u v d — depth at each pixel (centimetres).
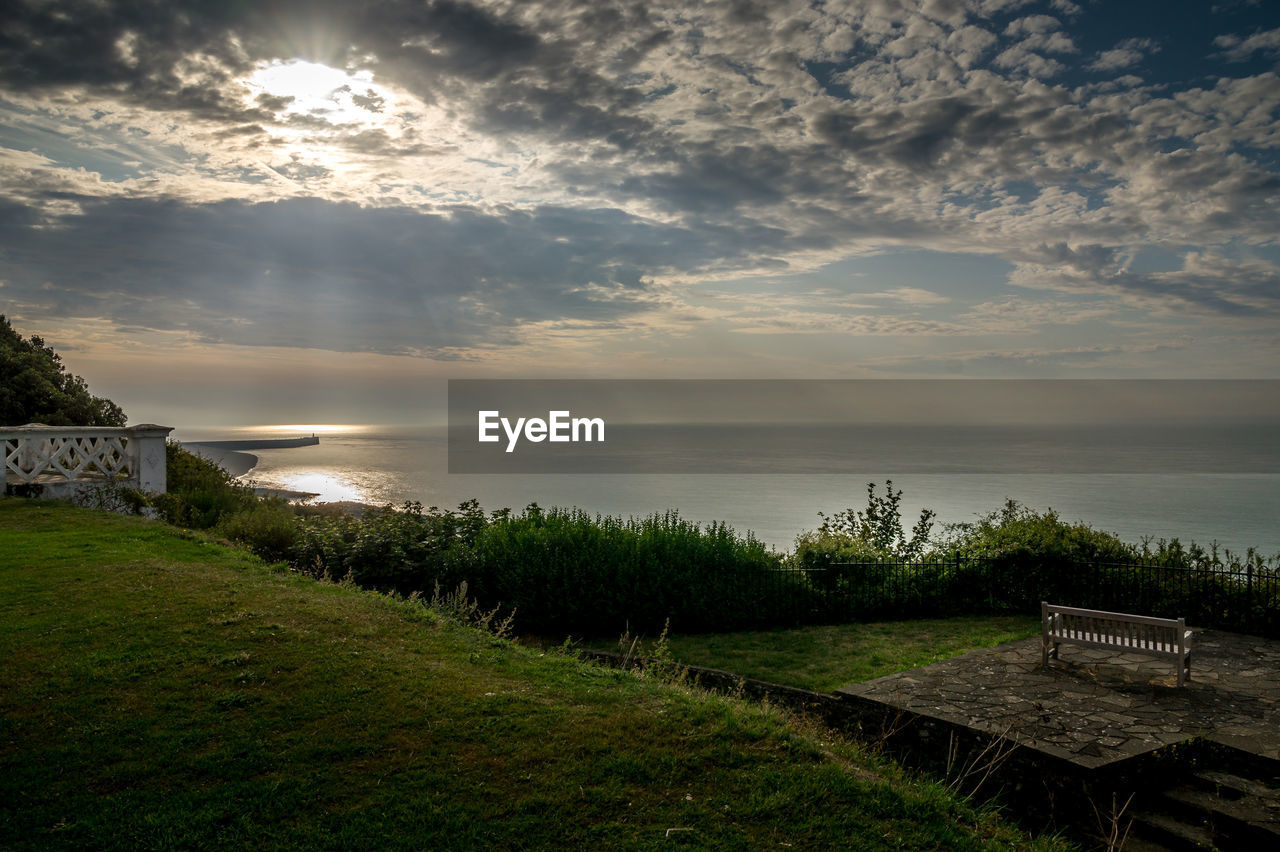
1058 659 1064
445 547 1430
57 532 1294
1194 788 717
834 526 1873
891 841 495
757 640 1305
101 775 509
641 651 1238
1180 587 1331
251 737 567
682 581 1384
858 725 919
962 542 1630
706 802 521
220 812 475
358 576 1334
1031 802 741
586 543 1411
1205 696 903
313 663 707
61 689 625
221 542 1346
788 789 543
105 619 794
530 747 578
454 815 487
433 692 663
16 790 486
